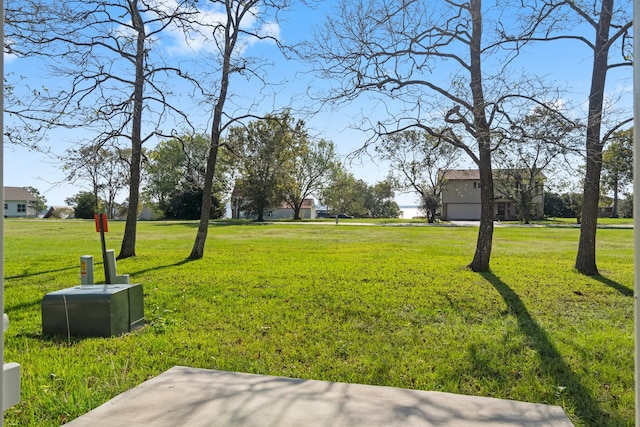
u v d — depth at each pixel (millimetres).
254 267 10820
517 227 33688
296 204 53938
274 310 6430
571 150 7285
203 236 12922
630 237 21719
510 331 5359
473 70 8938
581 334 5258
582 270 9734
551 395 3613
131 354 4551
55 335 5234
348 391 3467
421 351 4648
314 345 4871
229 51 11719
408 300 6977
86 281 5898
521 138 7324
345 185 62500
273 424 2855
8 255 14211
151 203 59219
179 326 5637
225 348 4773
